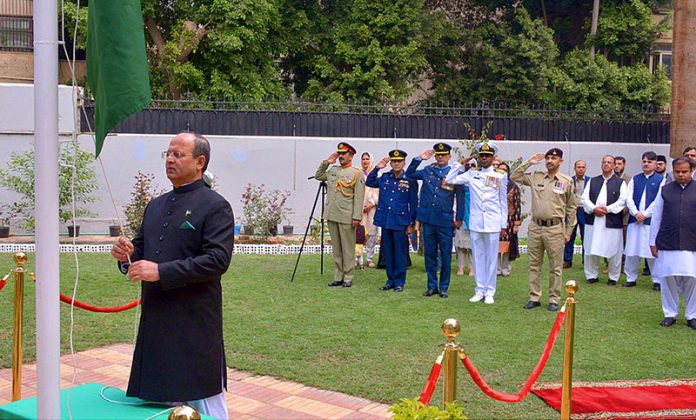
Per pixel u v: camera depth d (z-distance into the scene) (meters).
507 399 4.07
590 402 5.41
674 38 12.45
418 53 20.03
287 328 7.72
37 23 3.49
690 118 12.23
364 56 19.52
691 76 12.17
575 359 6.66
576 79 20.17
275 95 19.58
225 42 17.95
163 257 3.99
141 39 3.59
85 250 13.10
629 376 6.15
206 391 3.95
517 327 7.91
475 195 9.27
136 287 9.70
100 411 3.87
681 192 8.04
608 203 10.80
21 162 14.02
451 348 3.81
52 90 3.52
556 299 8.91
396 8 19.42
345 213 10.09
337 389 5.82
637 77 20.14
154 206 4.21
